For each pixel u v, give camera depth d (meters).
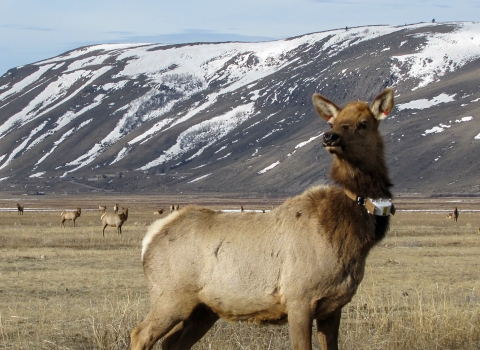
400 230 41.91
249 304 8.80
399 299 14.66
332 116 9.22
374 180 8.48
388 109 8.66
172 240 9.20
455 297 14.98
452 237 36.25
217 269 8.90
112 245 30.66
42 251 26.91
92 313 12.48
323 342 8.74
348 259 8.35
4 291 16.17
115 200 176.50
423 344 10.39
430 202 135.88
